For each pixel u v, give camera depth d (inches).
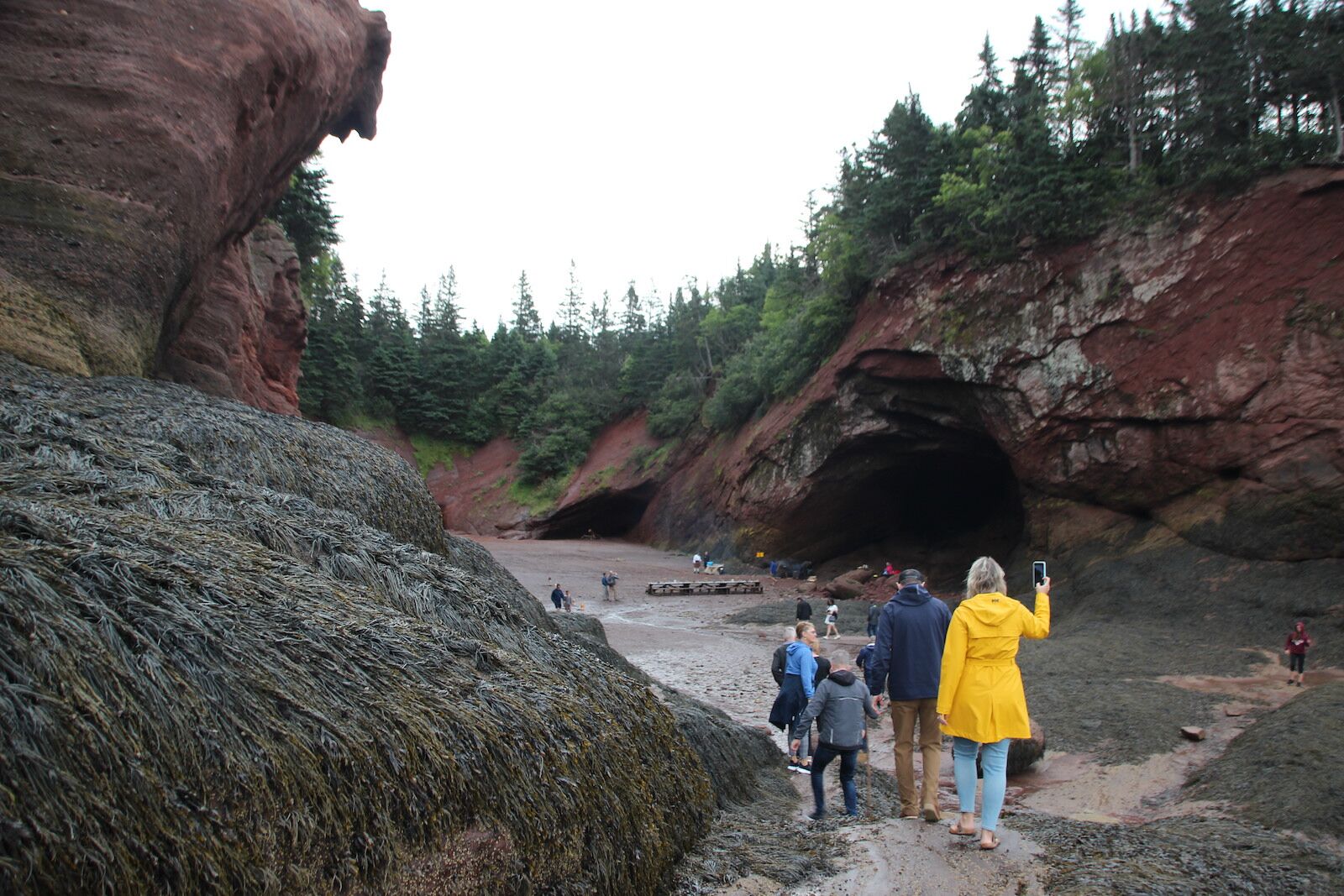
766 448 1673.2
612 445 2603.3
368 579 179.2
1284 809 317.4
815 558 1675.7
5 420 185.8
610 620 1093.1
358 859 105.7
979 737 182.4
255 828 96.7
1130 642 716.7
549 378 3051.2
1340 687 442.3
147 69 416.2
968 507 1595.7
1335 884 180.4
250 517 177.9
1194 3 1088.8
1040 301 1104.2
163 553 134.2
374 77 678.5
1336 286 862.5
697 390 2333.9
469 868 119.0
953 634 186.7
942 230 1288.1
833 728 248.1
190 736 97.9
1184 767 413.1
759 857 180.7
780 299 2159.2
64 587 105.8
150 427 234.7
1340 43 936.3
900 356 1291.8
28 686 86.4
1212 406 915.4
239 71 455.2
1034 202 1082.1
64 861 77.7
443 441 2972.4
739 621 1077.8
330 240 1536.7
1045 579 191.0
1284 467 847.7
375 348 3070.9
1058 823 225.9
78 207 370.0
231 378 665.0
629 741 178.7
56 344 307.1
